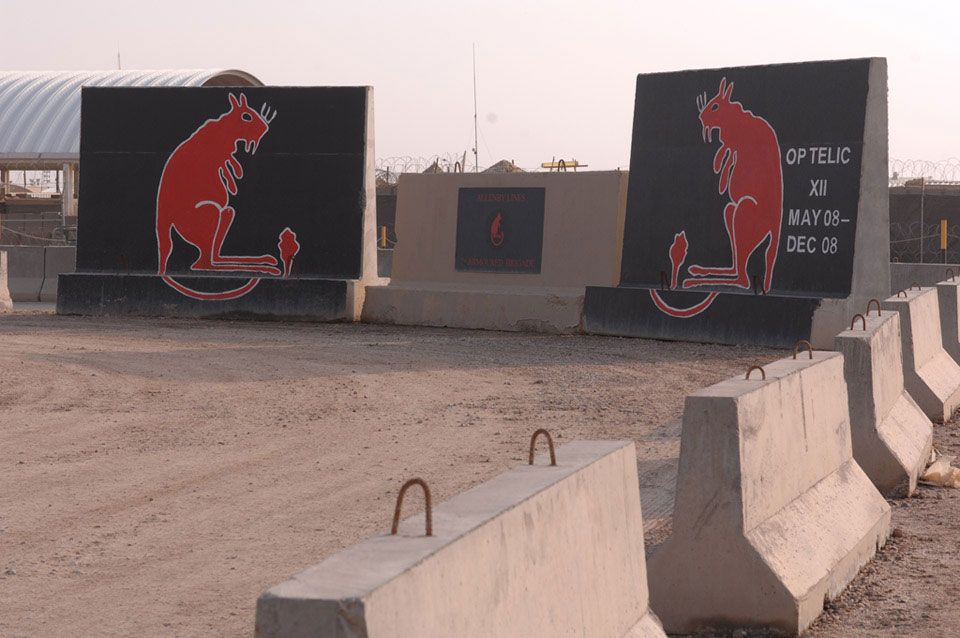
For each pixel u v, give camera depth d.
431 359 16.80
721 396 5.38
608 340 19.70
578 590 3.80
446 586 2.80
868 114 18.02
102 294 24.06
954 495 8.88
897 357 10.20
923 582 6.39
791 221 18.58
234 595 5.87
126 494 8.24
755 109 19.06
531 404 12.66
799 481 6.28
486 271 22.59
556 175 22.05
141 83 56.44
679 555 5.44
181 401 12.78
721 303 18.97
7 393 13.23
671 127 20.11
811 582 5.59
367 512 7.69
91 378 14.52
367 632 2.38
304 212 23.22
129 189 24.12
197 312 23.52
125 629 5.32
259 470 9.12
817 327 17.73
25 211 55.22
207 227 23.69
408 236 23.55
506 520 3.23
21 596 5.83
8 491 8.31
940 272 24.73
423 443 10.33
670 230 20.00
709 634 5.40
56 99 56.28
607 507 4.19
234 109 23.53
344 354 17.36
